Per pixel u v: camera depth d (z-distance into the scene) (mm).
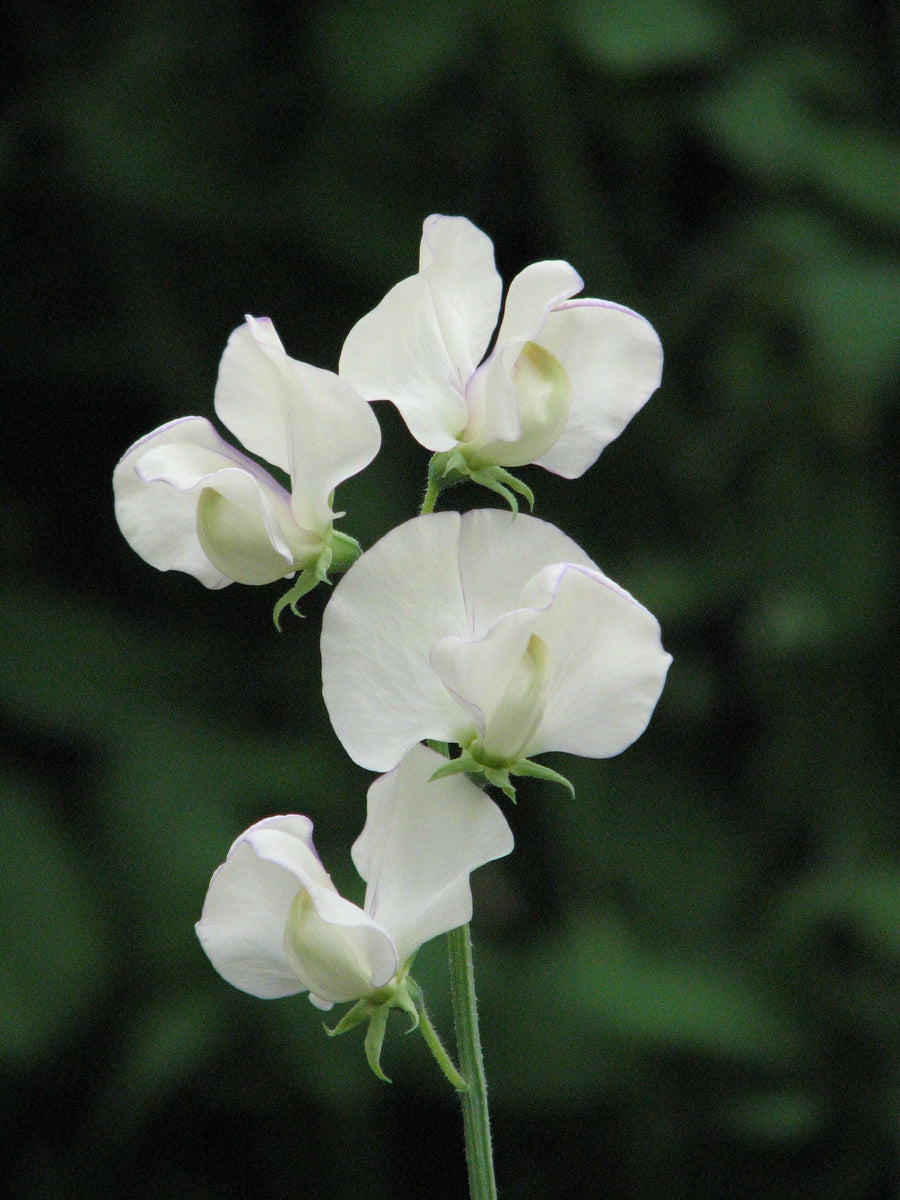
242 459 511
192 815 712
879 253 779
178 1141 781
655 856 807
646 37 776
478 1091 508
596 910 775
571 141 847
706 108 792
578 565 494
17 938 682
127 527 519
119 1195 770
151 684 769
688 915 791
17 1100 758
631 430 851
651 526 848
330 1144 775
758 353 836
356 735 505
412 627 505
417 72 792
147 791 717
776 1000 751
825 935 780
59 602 787
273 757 751
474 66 847
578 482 851
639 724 503
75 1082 752
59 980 680
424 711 505
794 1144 769
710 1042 712
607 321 515
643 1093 764
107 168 821
